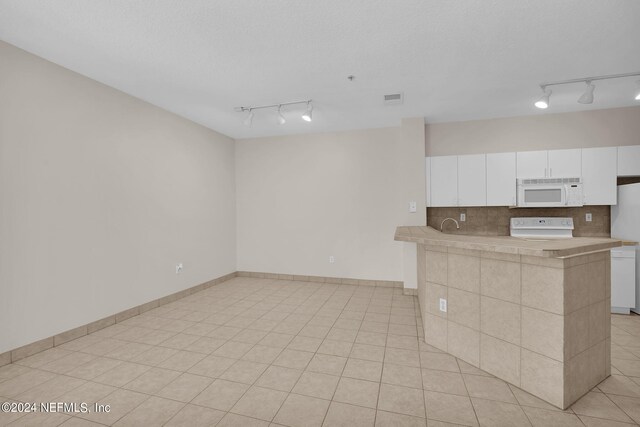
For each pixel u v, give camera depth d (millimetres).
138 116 3750
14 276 2572
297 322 3482
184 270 4492
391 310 3867
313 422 1857
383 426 1818
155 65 2912
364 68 2984
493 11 2135
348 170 5172
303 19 2217
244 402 2051
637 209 3646
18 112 2598
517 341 2189
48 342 2814
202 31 2365
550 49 2643
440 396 2100
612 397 2072
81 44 2549
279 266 5559
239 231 5742
